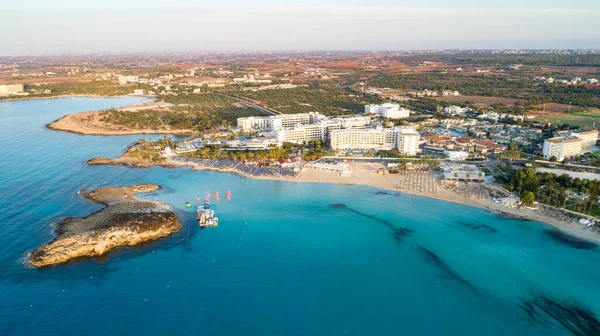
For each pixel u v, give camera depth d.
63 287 189.00
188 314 171.88
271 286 190.62
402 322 168.38
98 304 177.75
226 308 175.62
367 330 163.75
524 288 191.00
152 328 163.88
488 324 168.00
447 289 190.00
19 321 167.25
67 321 167.50
